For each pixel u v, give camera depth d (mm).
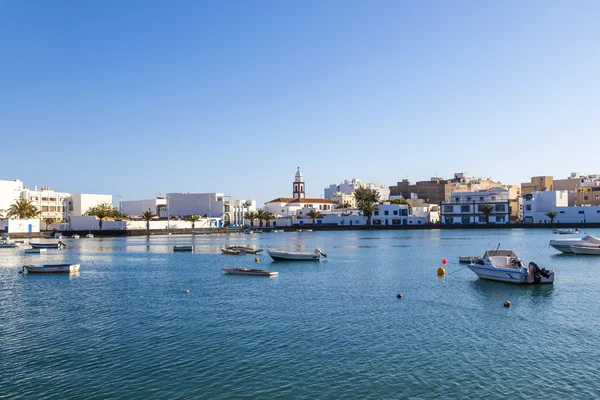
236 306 38719
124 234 169250
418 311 36219
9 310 38000
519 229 187750
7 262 78000
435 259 74688
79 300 42125
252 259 79188
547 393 21078
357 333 30234
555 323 32250
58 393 21469
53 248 109125
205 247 111250
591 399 20469
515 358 25312
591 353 26016
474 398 20672
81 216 176750
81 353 26734
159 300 41656
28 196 182500
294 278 54625
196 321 33719
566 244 79375
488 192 198625
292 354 26281
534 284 46812
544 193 199500
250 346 27750
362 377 22984
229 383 22422
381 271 60156
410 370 23797
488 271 49875
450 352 26375
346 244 113500
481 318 33844
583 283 48000
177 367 24469
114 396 21141
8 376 23422
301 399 20734
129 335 30234
